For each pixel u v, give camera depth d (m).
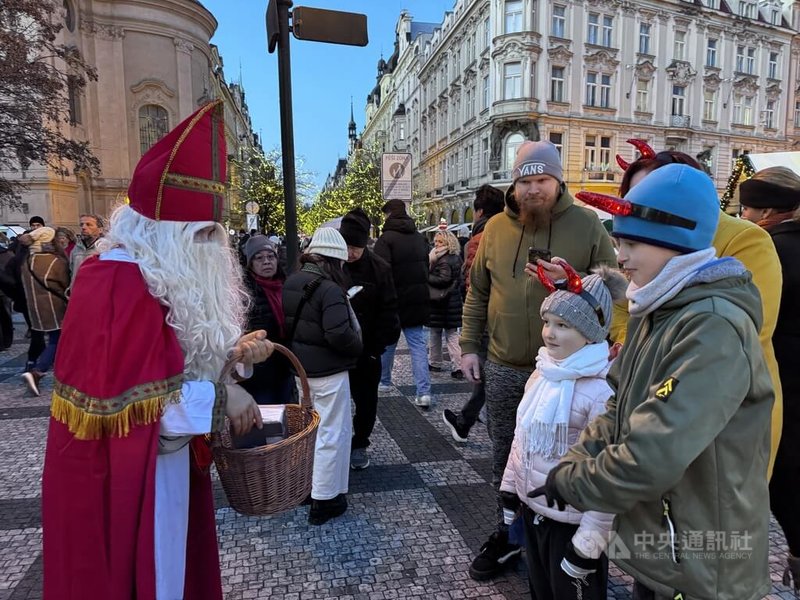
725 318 1.16
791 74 37.28
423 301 4.86
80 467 1.32
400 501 3.22
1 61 11.62
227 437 1.81
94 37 27.92
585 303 1.82
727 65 34.03
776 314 1.82
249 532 2.88
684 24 31.89
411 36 56.69
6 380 6.02
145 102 29.42
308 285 2.90
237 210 25.95
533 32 27.23
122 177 28.97
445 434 4.31
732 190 3.80
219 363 1.56
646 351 1.31
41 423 4.54
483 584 2.45
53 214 23.89
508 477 2.04
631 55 30.19
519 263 2.41
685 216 1.23
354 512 3.09
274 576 2.50
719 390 1.12
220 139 1.57
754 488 1.22
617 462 1.18
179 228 1.46
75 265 7.14
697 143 33.41
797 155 3.83
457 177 36.06
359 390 3.59
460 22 33.84
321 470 2.92
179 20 30.08
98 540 1.33
